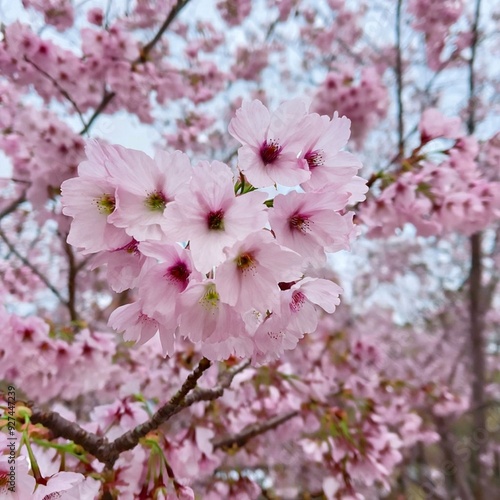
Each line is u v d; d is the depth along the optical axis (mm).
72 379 2777
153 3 4641
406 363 7684
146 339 1233
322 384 3357
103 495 1563
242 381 2920
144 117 4574
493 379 8188
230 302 1016
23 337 2467
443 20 5215
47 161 3154
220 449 2885
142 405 2098
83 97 3924
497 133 3621
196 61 5793
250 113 1140
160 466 1587
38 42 3410
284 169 1136
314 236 1160
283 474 5152
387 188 2678
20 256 4062
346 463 2611
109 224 1094
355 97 4465
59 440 1766
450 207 2816
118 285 1165
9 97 3879
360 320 8148
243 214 1054
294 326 1261
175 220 1021
